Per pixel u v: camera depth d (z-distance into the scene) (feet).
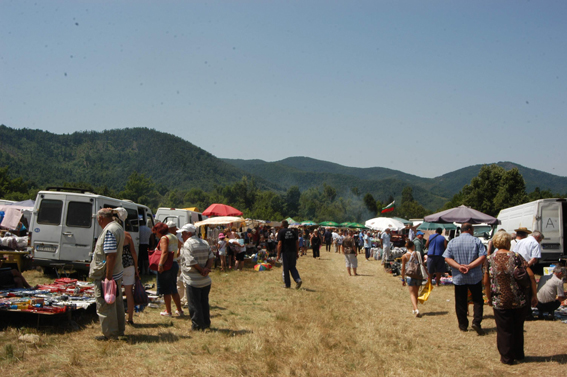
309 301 34.42
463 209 52.37
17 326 22.06
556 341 22.33
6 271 28.22
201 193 592.60
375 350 20.85
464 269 24.53
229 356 18.75
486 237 69.15
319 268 66.80
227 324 25.07
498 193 160.04
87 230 40.78
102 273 20.47
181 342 20.57
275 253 90.17
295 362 18.43
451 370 18.10
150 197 582.76
